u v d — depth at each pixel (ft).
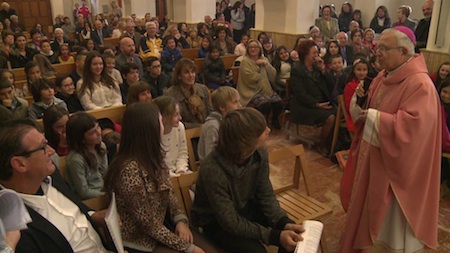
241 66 15.51
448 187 10.43
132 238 5.45
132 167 5.21
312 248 5.19
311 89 13.52
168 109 7.72
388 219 6.77
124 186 5.17
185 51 21.44
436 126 6.29
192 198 6.75
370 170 6.65
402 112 6.23
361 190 6.88
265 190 6.13
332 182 11.19
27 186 4.28
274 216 6.01
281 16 25.36
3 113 10.16
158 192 5.41
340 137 12.94
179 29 29.99
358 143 7.23
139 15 41.47
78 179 6.86
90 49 21.56
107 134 8.81
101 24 31.83
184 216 5.96
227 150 5.49
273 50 19.17
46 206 4.44
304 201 7.48
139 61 17.02
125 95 13.73
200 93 11.50
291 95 14.64
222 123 5.50
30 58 20.20
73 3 46.39
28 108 11.22
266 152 5.98
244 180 5.76
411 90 6.24
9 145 4.05
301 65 13.61
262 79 15.43
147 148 5.32
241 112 5.42
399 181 6.39
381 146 6.40
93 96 12.60
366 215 6.83
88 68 12.56
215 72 17.71
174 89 11.22
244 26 34.76
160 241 5.39
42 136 4.25
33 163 4.14
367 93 7.36
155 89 14.12
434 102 6.23
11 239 3.40
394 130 6.23
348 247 7.18
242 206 5.98
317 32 21.43
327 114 13.07
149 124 5.27
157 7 44.09
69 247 4.36
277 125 15.84
